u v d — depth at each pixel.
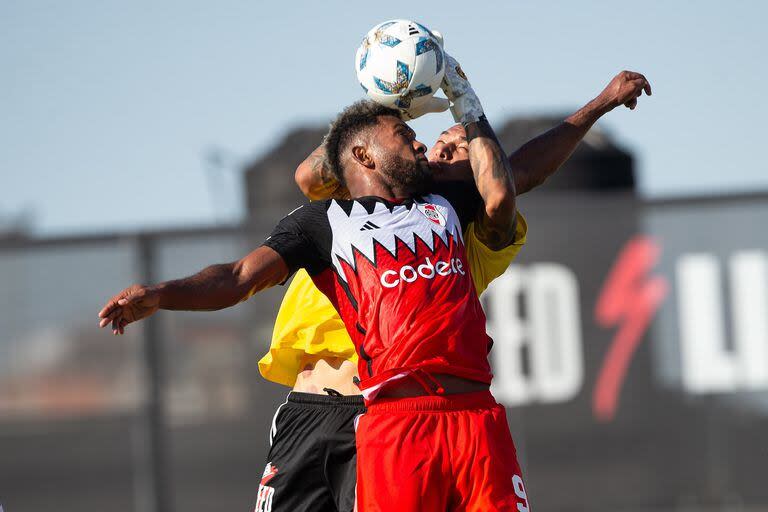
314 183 16.64
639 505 33.16
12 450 33.03
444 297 14.41
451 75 15.80
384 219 14.76
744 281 33.56
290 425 17.44
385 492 13.91
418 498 13.89
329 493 17.25
